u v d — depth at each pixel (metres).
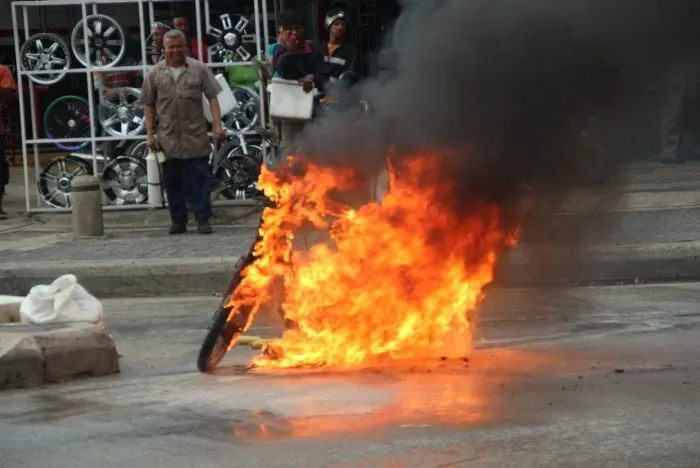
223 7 16.48
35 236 15.74
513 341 9.08
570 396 7.19
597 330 9.53
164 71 15.00
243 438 6.50
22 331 8.27
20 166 25.23
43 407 7.45
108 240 14.95
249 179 16.33
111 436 6.68
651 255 12.36
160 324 10.69
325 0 16.61
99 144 16.92
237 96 16.33
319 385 7.64
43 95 21.61
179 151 15.01
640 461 5.89
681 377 7.67
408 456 6.05
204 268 12.70
